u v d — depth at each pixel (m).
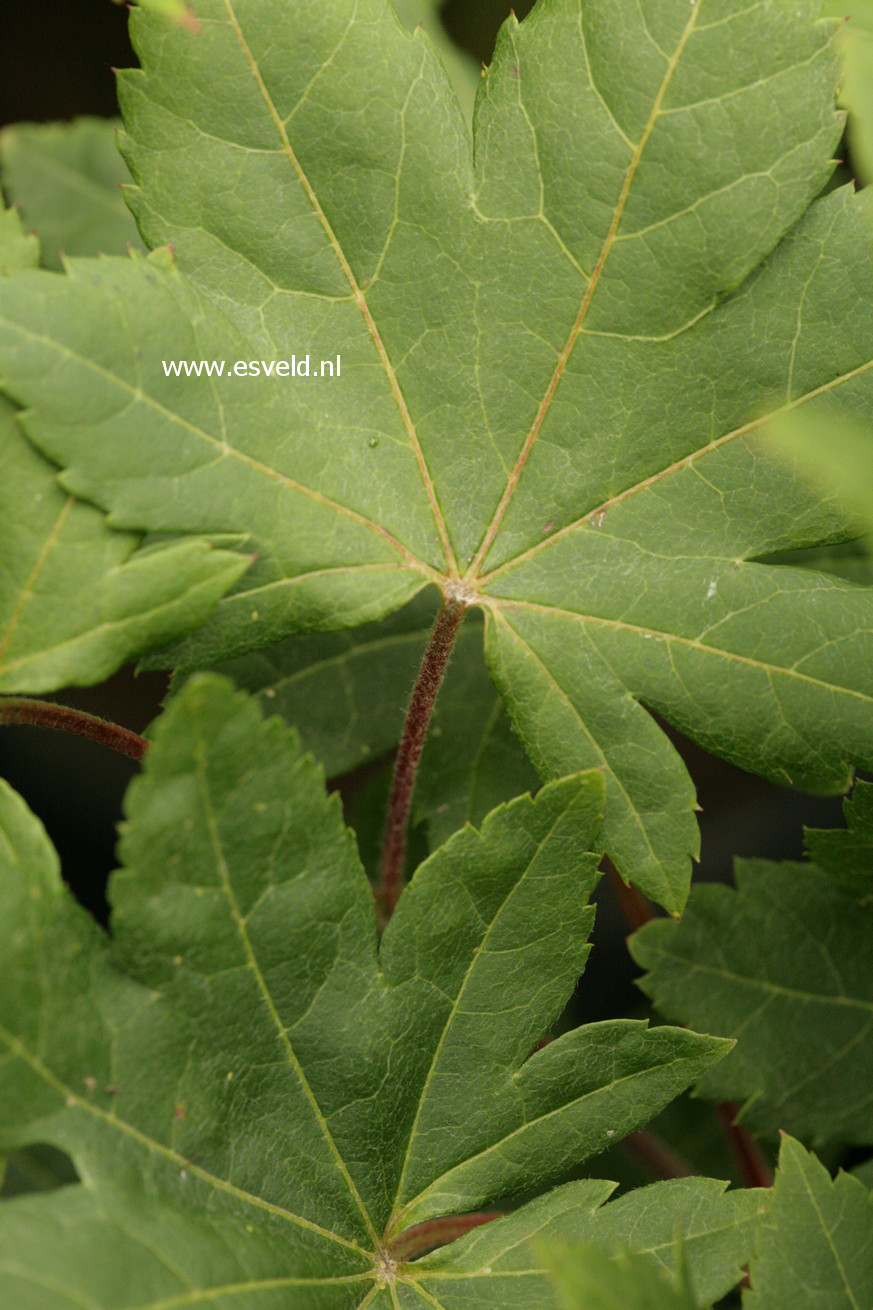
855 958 0.45
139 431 0.41
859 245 0.42
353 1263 0.41
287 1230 0.40
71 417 0.40
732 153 0.41
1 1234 0.39
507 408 0.42
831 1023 0.44
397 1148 0.41
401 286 0.42
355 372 0.42
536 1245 0.39
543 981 0.41
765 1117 0.44
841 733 0.42
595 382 0.42
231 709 0.39
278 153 0.42
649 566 0.42
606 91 0.41
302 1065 0.41
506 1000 0.41
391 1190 0.41
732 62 0.41
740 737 0.42
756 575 0.42
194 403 0.41
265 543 0.41
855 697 0.42
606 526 0.42
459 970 0.41
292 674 0.46
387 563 0.42
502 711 0.46
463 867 0.41
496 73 0.42
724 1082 0.44
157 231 0.42
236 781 0.39
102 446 0.40
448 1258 0.41
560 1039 0.41
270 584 0.42
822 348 0.42
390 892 0.44
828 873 0.43
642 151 0.41
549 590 0.42
